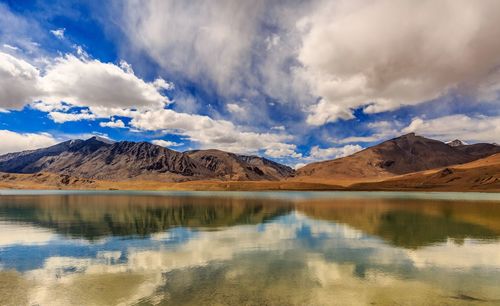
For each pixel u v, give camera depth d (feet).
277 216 128.26
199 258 60.59
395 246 71.10
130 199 257.96
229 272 51.44
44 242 75.97
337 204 193.88
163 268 53.88
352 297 40.91
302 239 79.36
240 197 298.56
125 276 49.65
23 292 43.14
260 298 40.37
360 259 59.67
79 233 88.43
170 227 99.14
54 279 48.49
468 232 89.04
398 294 42.04
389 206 177.06
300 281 46.91
